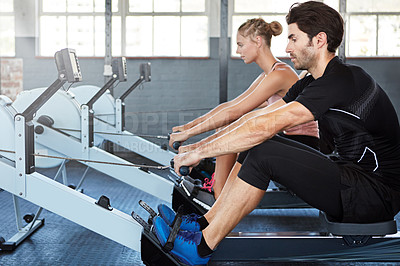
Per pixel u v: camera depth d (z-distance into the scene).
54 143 3.26
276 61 2.45
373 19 6.57
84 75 6.49
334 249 1.82
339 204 1.57
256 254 1.85
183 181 2.54
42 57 6.48
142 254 1.67
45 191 1.95
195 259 1.61
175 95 6.54
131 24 6.71
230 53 6.60
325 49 1.61
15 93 6.50
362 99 1.55
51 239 2.66
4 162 1.99
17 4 6.47
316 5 1.60
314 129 2.46
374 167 1.60
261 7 6.62
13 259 2.31
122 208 3.39
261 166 1.54
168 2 6.68
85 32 6.66
